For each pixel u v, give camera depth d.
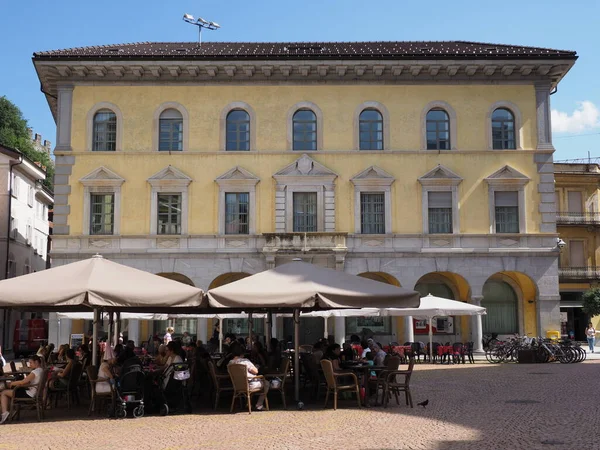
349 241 36.97
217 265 36.81
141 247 36.75
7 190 45.88
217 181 37.16
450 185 37.59
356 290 16.33
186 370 16.25
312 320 39.97
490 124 38.09
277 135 37.78
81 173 37.22
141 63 36.78
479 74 38.34
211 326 39.47
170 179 37.00
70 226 36.88
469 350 34.06
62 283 15.22
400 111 38.09
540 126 38.22
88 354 21.16
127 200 37.03
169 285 16.11
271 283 16.52
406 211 37.44
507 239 37.50
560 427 13.42
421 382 23.38
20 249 48.97
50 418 15.73
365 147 38.06
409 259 37.16
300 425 14.08
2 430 13.96
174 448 11.80
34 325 44.28
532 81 38.41
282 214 37.12
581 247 55.84
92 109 37.56
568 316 55.31
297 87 38.09
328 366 16.73
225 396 19.53
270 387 16.86
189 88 37.88
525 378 24.36
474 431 13.12
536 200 37.88
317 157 37.66
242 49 40.03
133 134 37.47
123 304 15.05
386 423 14.23
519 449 11.34
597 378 23.86
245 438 12.66
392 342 36.19
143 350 27.66
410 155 37.81
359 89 38.19
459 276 38.16
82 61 36.62
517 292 40.50
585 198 56.19
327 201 37.28
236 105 37.81
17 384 15.16
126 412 15.67
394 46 41.50
